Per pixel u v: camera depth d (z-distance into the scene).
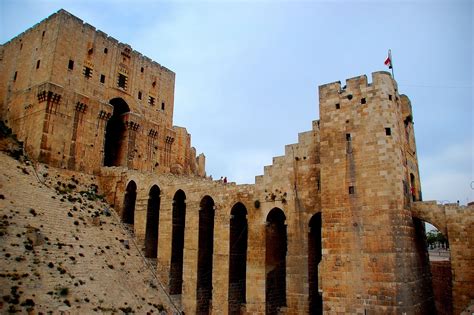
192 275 50.00
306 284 41.16
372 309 32.97
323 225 37.09
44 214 46.84
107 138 77.06
